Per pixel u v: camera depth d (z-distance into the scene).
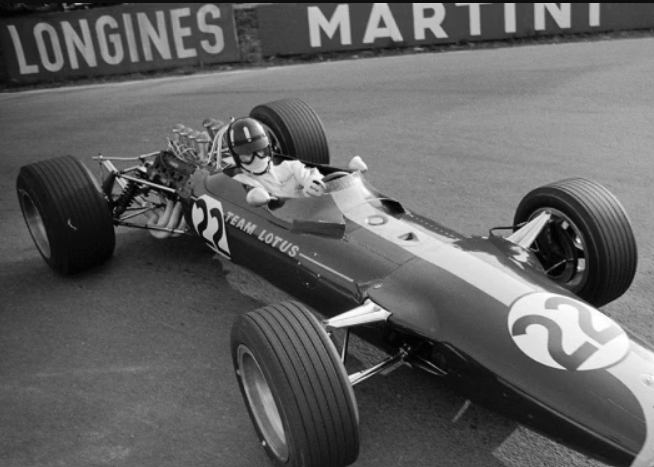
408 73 12.38
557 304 3.54
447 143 8.62
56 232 5.48
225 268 5.83
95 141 10.01
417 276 3.82
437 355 3.67
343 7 14.36
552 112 9.52
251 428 3.99
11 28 14.62
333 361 3.22
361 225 4.34
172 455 3.80
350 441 3.21
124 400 4.27
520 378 3.27
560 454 3.67
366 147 8.69
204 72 14.38
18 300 5.50
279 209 4.72
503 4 14.03
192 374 4.49
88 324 5.11
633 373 3.18
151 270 5.85
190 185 5.65
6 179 8.64
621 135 8.45
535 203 4.73
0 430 4.05
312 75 12.95
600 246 4.36
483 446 3.75
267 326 3.29
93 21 14.49
